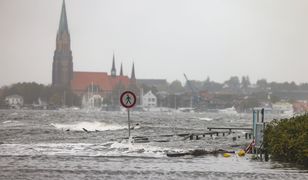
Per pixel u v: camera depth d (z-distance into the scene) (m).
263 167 49.69
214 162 53.69
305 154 51.00
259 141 58.38
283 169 48.12
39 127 156.12
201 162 53.41
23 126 164.75
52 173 42.69
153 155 59.31
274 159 57.06
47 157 54.75
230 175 43.50
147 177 41.41
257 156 57.88
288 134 55.47
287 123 58.41
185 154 60.50
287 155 54.97
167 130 151.38
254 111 66.19
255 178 42.00
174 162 52.75
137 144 78.81
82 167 46.94
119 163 50.59
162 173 43.88
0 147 66.62
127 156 57.34
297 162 53.31
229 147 79.00
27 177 40.31
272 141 55.81
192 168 48.03
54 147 67.69
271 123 60.84
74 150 63.84
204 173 44.47
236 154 62.88
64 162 50.56
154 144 81.44
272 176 43.22
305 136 52.78
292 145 53.12
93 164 49.38
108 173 43.25
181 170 46.22
